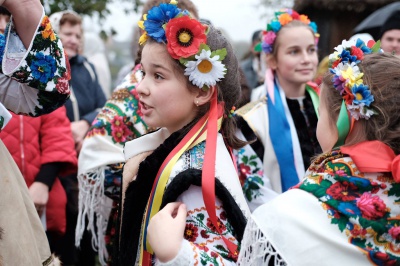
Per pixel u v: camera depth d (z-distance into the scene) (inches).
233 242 74.5
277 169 125.4
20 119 126.1
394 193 67.2
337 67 69.8
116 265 83.1
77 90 167.3
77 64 171.2
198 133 78.1
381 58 70.1
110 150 115.0
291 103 130.0
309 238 66.7
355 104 67.4
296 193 69.5
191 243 71.2
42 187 127.9
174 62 77.4
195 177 73.7
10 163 76.8
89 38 234.4
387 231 66.4
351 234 66.4
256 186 121.4
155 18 78.2
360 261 65.7
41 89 76.2
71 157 132.1
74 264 158.6
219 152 78.4
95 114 159.2
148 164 77.6
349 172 68.2
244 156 122.6
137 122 115.7
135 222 78.5
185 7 112.8
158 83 78.4
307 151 126.3
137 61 120.8
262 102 130.6
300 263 66.3
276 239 67.9
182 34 76.5
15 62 74.7
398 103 67.3
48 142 130.4
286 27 131.2
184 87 78.0
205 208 74.4
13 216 73.0
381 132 67.6
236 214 74.5
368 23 173.0
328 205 67.6
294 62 129.6
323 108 72.1
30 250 74.0
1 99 79.7
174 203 73.3
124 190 83.4
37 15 74.9
